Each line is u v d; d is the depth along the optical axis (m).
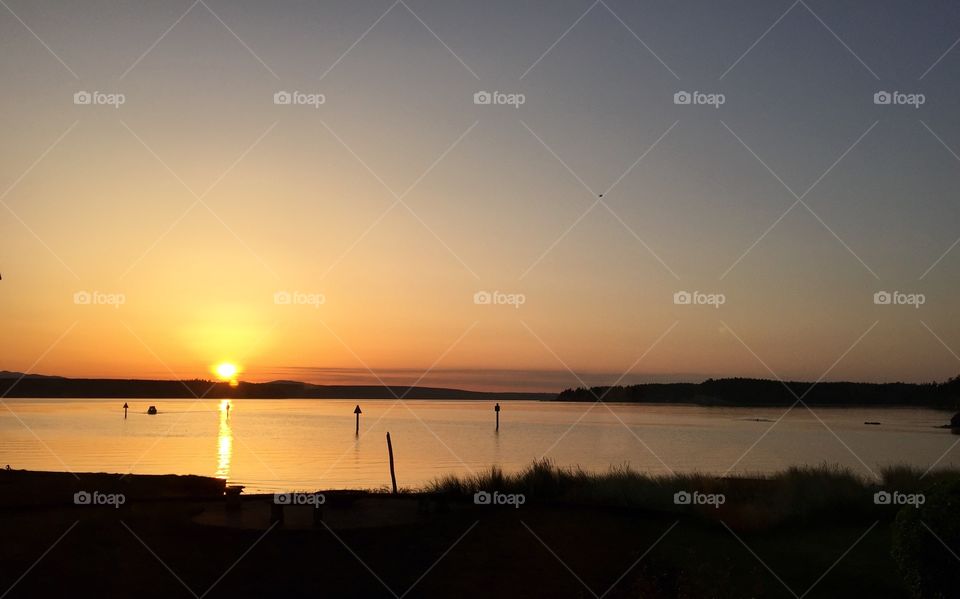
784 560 13.31
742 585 11.98
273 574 12.32
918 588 10.16
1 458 52.09
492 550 14.00
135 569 12.35
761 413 172.88
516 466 50.84
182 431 98.81
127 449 64.38
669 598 11.56
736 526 15.95
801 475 20.38
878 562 13.24
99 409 184.25
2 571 11.95
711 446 73.12
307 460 56.38
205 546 13.96
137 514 16.75
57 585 11.38
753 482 21.06
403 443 82.12
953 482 10.60
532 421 158.88
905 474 20.50
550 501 19.28
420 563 13.08
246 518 16.67
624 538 14.96
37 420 118.25
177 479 23.25
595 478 21.53
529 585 11.98
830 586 11.95
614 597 11.46
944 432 92.38
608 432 106.31
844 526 16.19
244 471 46.12
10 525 15.14
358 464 52.50
